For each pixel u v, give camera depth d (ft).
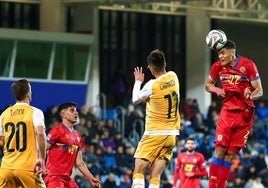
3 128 110.83
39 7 253.65
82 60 250.16
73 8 253.85
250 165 229.25
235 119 108.68
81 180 203.92
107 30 266.16
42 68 242.78
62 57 246.06
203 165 172.55
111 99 257.96
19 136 110.01
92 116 228.84
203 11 274.16
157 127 111.04
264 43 297.12
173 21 276.62
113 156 220.84
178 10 273.75
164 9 270.46
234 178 224.12
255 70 108.17
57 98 247.09
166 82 110.93
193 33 274.98
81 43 248.52
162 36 275.39
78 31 253.65
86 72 251.39
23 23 256.11
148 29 273.75
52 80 244.63
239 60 108.58
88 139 220.64
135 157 111.86
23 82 110.93
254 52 295.69
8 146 110.42
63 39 244.01
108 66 265.95
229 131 108.88
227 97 109.19
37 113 110.01
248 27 293.43
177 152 225.56
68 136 131.34
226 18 275.80
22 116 110.22
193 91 274.36
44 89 244.01
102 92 263.70
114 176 216.74
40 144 109.19
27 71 240.53
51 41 242.37
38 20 255.91
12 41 236.84
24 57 239.50
